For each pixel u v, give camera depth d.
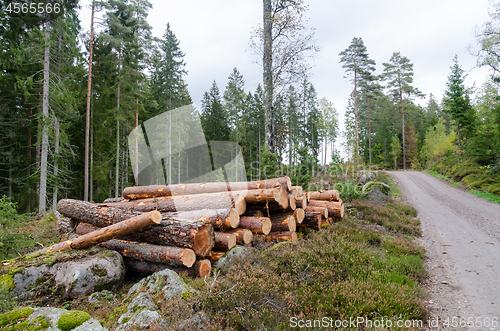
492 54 19.14
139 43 22.38
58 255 4.45
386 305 3.73
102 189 20.39
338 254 5.25
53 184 15.26
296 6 10.81
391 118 56.44
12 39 13.26
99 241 4.80
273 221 6.32
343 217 9.04
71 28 17.16
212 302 3.37
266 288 3.56
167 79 21.38
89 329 2.91
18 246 5.66
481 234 9.09
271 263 4.56
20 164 16.81
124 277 4.84
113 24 17.94
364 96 42.06
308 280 4.23
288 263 4.78
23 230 7.11
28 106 16.59
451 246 7.84
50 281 4.08
